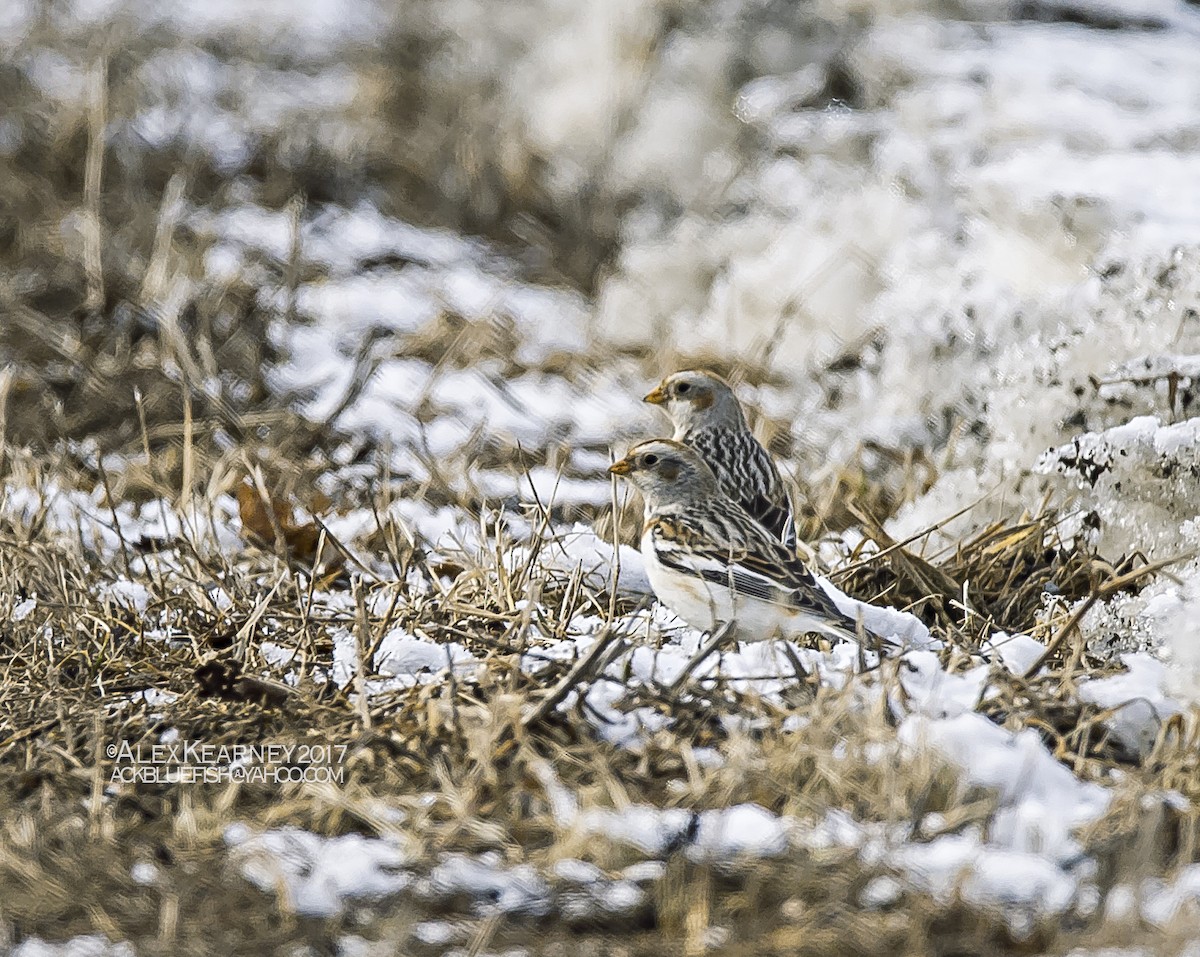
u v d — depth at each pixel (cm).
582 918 686
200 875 712
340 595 1070
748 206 2005
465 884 701
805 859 702
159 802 801
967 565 1107
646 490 1030
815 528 1201
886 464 1311
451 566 1117
